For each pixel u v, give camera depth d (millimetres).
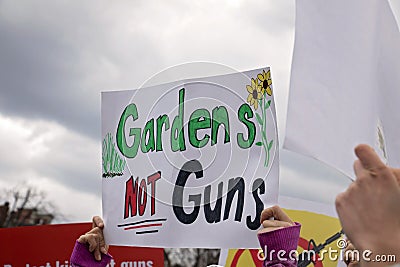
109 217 2812
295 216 3902
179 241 2633
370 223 1405
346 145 1971
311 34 1957
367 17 2156
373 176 1421
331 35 2004
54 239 4246
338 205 1452
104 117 2834
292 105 1846
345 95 2002
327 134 1898
